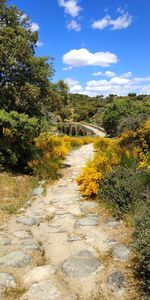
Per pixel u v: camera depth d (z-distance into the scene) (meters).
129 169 8.18
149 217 4.94
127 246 5.12
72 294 3.95
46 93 12.88
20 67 11.92
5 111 11.55
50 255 5.05
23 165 11.95
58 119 53.06
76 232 5.98
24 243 5.43
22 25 12.55
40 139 14.38
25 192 9.10
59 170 12.67
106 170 8.63
